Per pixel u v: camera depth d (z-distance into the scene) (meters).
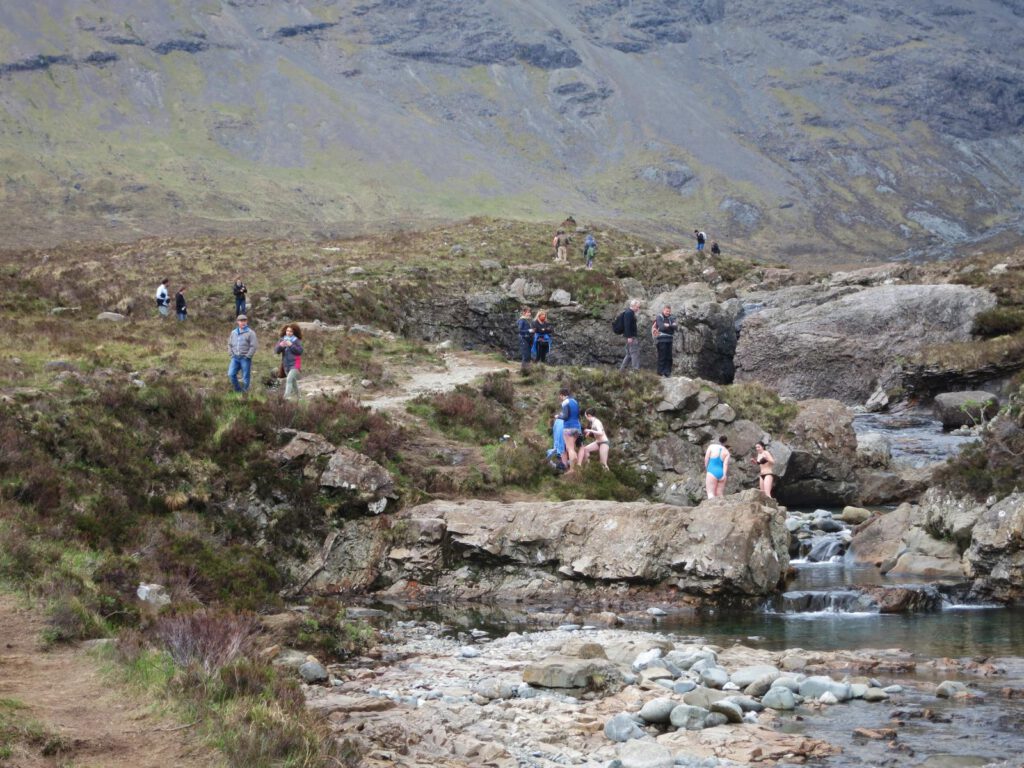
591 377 30.45
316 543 20.69
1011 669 13.60
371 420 24.64
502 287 53.34
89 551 16.16
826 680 12.62
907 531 21.66
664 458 27.83
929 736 10.82
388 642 15.74
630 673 13.41
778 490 28.55
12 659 10.59
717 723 11.48
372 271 53.03
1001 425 21.52
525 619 17.88
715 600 18.81
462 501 22.09
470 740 10.62
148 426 21.56
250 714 9.38
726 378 49.47
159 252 57.47
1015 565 18.20
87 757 8.18
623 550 19.66
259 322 42.44
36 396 21.03
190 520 19.67
